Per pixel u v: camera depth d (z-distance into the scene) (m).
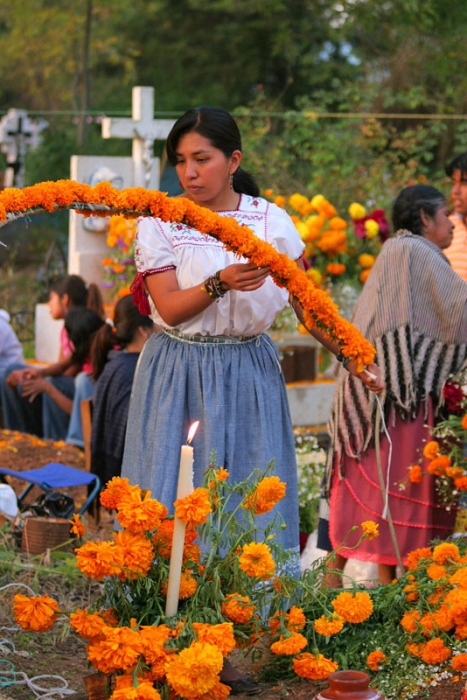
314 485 6.97
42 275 16.38
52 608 3.67
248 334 4.34
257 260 3.91
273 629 3.92
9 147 17.06
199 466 4.24
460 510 5.54
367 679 3.51
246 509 3.89
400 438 5.52
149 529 3.62
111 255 11.06
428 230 5.72
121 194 3.84
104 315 9.80
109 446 6.94
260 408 4.31
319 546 5.92
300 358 8.79
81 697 4.05
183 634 3.54
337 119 15.80
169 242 4.21
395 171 14.12
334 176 12.73
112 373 7.00
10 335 10.43
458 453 5.47
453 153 15.89
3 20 29.08
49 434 9.59
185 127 4.24
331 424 5.70
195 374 4.26
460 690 3.91
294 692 4.09
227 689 3.54
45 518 6.14
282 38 25.94
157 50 30.53
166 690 3.51
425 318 5.48
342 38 20.11
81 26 26.34
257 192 4.56
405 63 16.55
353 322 5.66
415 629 4.23
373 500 5.54
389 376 5.46
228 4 27.70
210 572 3.82
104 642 3.45
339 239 8.22
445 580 4.28
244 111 14.34
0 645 4.54
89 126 24.80
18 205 3.73
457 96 15.55
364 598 3.94
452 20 13.95
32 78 28.73
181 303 4.07
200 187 4.25
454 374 5.49
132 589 3.79
